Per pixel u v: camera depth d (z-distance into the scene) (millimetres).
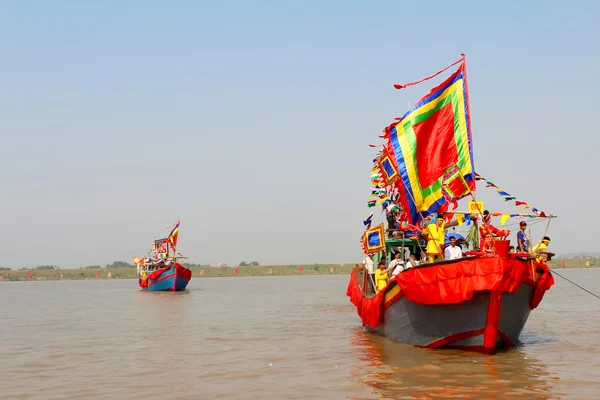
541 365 18844
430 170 22828
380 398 15281
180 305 49094
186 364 20672
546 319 33312
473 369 18203
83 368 20219
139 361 21406
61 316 40312
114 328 32094
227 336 27938
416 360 19672
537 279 20406
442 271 19469
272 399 15492
